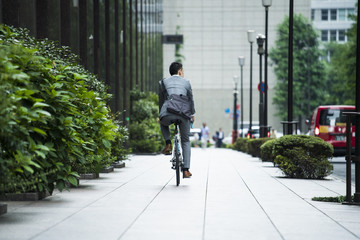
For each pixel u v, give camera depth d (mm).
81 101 11469
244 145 39156
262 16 96125
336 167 25109
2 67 7535
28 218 8211
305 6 94500
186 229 7418
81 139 10914
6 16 12523
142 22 42531
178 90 12938
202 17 96875
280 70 89375
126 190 12094
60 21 17328
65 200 10297
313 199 11008
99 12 23141
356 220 8492
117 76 28812
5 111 6895
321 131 30656
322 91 89375
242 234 7145
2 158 7598
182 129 12984
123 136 19016
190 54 96875
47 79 9547
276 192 12234
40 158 9055
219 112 96062
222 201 10398
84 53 20172
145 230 7305
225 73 96500
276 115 90000
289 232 7352
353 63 64812
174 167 13633
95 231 7195
